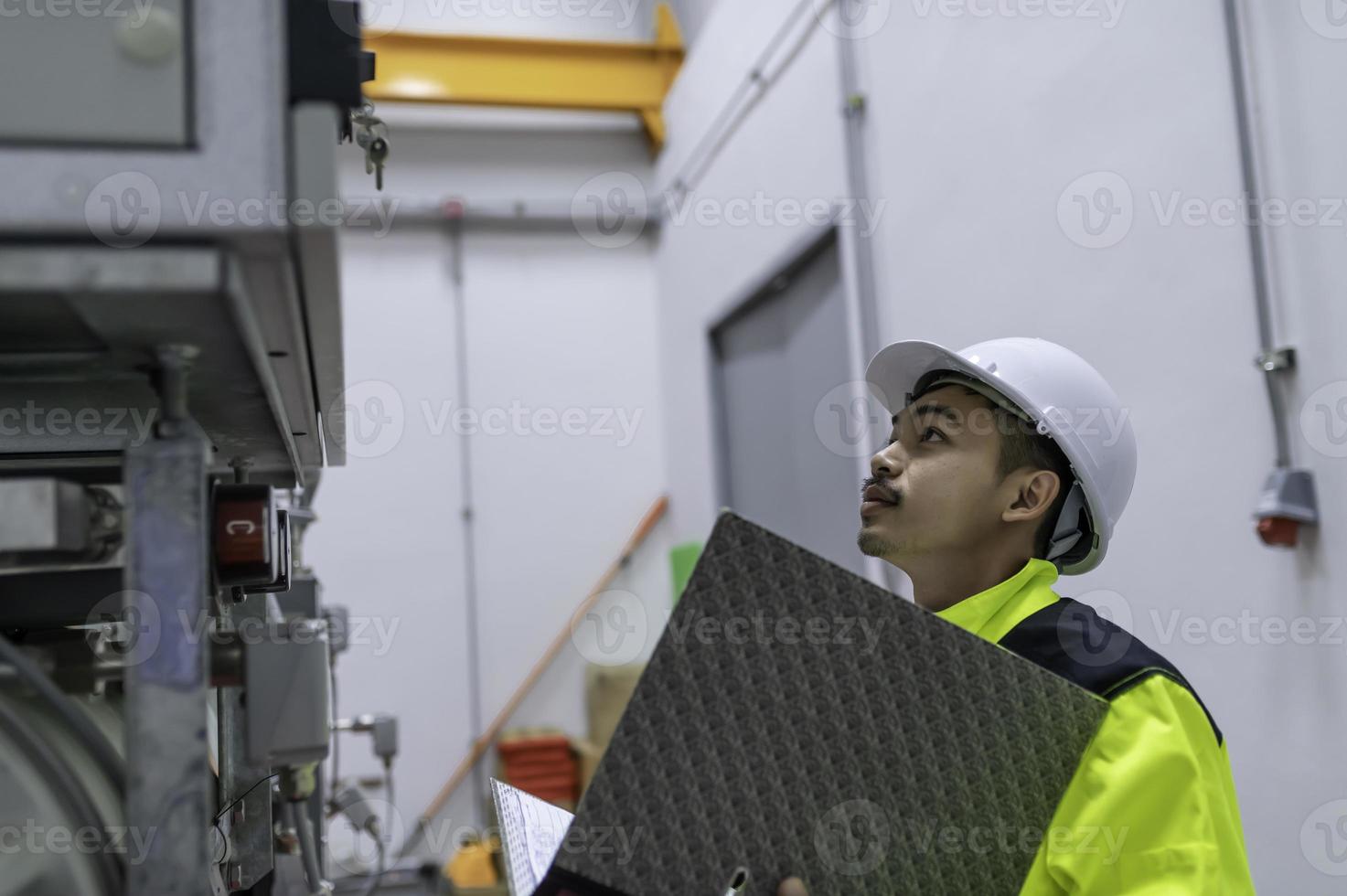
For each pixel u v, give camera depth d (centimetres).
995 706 58
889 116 266
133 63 45
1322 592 136
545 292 465
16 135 44
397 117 458
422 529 437
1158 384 169
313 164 46
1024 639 84
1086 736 59
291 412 77
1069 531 100
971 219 228
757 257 359
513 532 446
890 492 97
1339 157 133
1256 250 146
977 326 226
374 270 448
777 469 359
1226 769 83
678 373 447
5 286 44
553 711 437
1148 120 171
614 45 461
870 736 57
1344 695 133
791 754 56
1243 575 151
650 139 479
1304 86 139
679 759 55
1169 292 166
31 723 52
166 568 49
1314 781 138
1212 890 68
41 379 60
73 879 47
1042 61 202
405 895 231
